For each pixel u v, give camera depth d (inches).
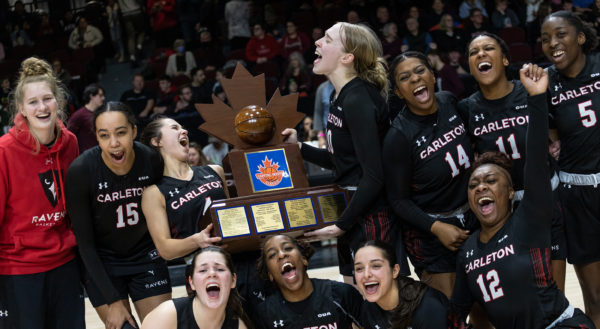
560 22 113.7
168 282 121.2
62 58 426.3
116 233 115.8
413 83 107.7
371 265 104.0
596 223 117.0
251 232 106.5
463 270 106.6
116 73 448.8
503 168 103.7
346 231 113.2
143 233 117.5
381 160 107.5
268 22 406.3
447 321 104.3
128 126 110.7
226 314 107.9
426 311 104.0
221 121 114.7
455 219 110.6
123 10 454.6
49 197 114.8
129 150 111.7
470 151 110.8
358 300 112.7
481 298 104.2
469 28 354.6
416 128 109.6
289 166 112.8
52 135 114.8
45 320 116.2
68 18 484.4
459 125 111.0
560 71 116.8
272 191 110.7
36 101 110.6
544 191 98.8
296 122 119.0
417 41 350.6
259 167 111.4
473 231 111.3
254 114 112.0
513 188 107.5
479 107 111.3
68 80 371.2
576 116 115.2
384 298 106.3
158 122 119.3
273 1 438.0
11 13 479.5
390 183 110.0
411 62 108.3
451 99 113.5
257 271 111.7
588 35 115.3
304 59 349.4
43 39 462.3
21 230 113.7
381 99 108.4
